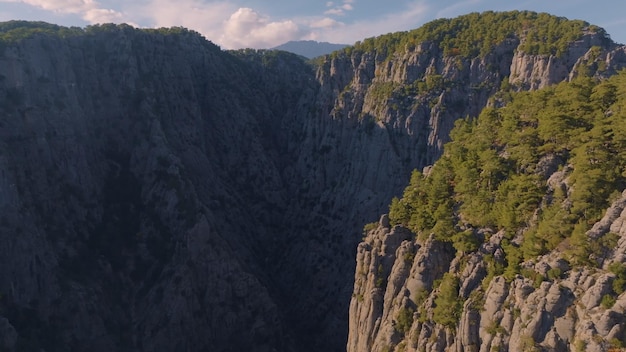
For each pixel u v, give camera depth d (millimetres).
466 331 54188
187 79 157500
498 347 50594
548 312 47531
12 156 105938
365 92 157750
